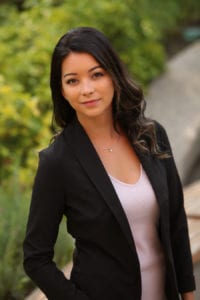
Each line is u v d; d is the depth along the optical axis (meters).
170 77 7.85
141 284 1.88
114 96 1.92
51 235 1.85
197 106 6.93
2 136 5.00
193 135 6.25
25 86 5.89
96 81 1.80
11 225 3.62
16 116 4.93
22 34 6.75
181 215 2.09
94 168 1.82
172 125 6.42
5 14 7.99
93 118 1.89
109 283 1.84
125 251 1.82
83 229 1.83
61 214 1.86
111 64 1.81
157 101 7.03
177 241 2.10
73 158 1.82
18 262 3.58
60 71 1.83
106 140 1.94
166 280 1.95
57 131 2.00
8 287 3.48
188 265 2.10
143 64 7.49
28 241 1.85
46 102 5.68
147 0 9.65
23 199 3.81
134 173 1.92
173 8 10.70
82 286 1.86
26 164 4.93
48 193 1.81
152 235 1.91
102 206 1.79
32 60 6.05
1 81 5.45
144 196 1.87
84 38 1.79
